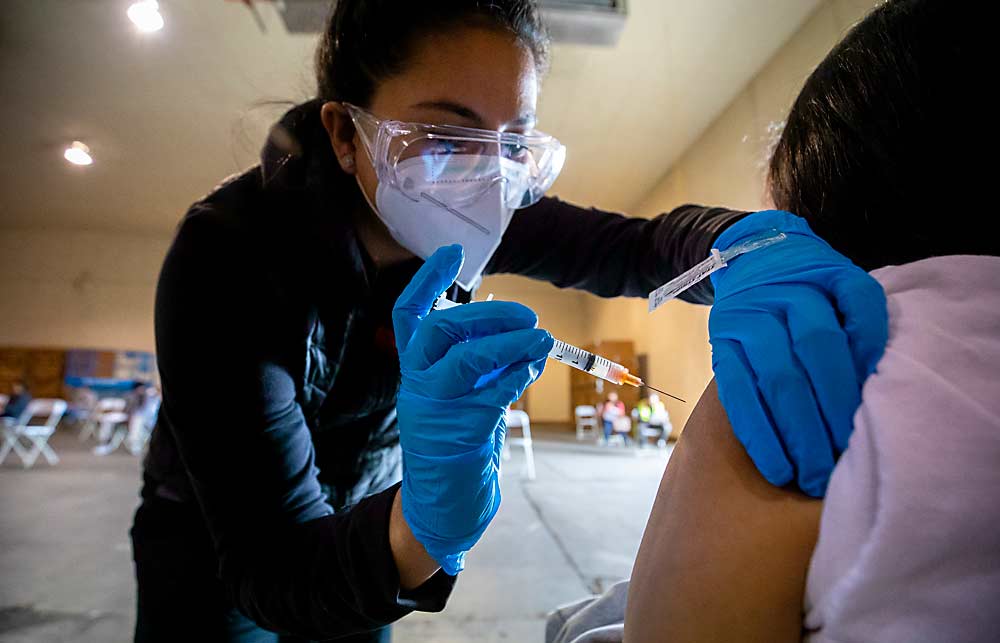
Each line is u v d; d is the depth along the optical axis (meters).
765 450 0.35
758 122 4.84
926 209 0.38
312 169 0.68
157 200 8.07
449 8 0.60
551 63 0.86
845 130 0.42
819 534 0.32
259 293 0.64
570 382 12.07
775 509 0.34
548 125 5.88
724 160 5.53
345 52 0.67
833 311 0.38
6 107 5.61
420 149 0.65
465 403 0.46
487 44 0.62
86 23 4.47
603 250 0.95
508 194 0.72
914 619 0.28
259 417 0.61
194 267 0.63
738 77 4.97
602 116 5.70
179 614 0.78
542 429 10.69
